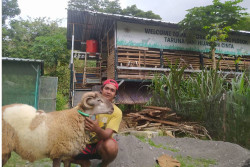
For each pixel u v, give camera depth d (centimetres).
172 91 611
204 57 1042
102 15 845
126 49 923
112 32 993
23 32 1742
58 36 1609
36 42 1599
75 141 203
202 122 550
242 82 502
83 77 1172
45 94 841
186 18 891
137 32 939
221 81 591
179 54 996
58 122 197
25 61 720
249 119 443
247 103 454
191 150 414
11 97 711
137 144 364
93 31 1184
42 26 1855
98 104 210
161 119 577
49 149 192
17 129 182
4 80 710
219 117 503
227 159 358
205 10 886
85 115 206
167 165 318
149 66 966
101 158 258
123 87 923
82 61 1725
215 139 504
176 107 595
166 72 917
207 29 941
